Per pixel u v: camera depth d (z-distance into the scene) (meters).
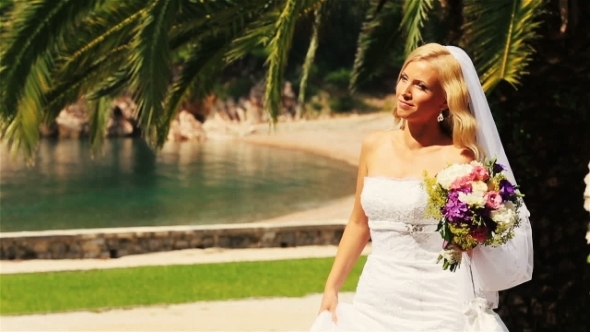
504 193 4.22
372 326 4.49
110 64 7.98
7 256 15.52
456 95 4.40
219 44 8.32
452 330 4.40
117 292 12.13
